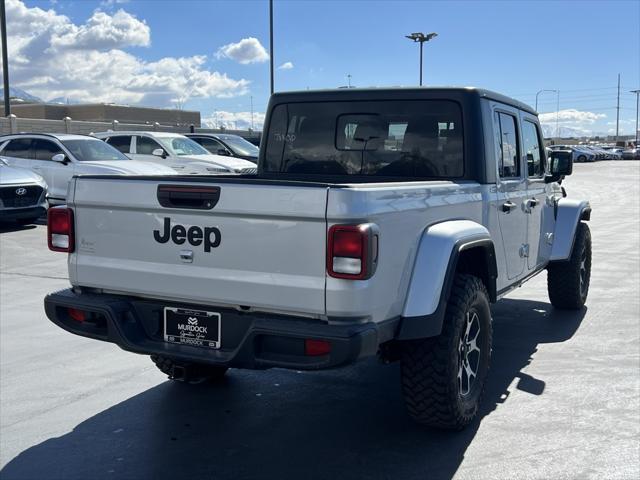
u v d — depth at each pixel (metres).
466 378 4.27
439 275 3.82
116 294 4.09
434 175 4.95
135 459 3.95
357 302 3.35
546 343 6.11
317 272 3.40
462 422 4.17
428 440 4.16
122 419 4.53
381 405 4.76
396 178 5.11
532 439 4.13
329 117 5.36
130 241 3.93
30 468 3.85
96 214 4.04
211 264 3.67
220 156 17.03
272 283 3.49
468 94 4.82
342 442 4.15
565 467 3.76
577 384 5.06
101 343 6.27
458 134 4.86
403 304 3.76
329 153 5.37
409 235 3.76
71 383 5.21
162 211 3.79
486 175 4.81
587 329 6.57
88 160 14.03
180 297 3.79
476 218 4.62
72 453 4.04
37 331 6.62
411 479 3.67
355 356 3.32
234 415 4.59
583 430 4.25
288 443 4.15
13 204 12.66
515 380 5.16
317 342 3.39
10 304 7.62
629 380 5.13
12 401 4.85
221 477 3.72
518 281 5.65
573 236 6.61
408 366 3.98
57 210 4.20
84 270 4.10
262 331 3.47
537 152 6.18
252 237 3.54
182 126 35.22
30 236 12.34
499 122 5.18
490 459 3.88
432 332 3.78
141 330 4.02
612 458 3.86
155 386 5.16
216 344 3.75
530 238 5.86
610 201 21.47
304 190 3.37
